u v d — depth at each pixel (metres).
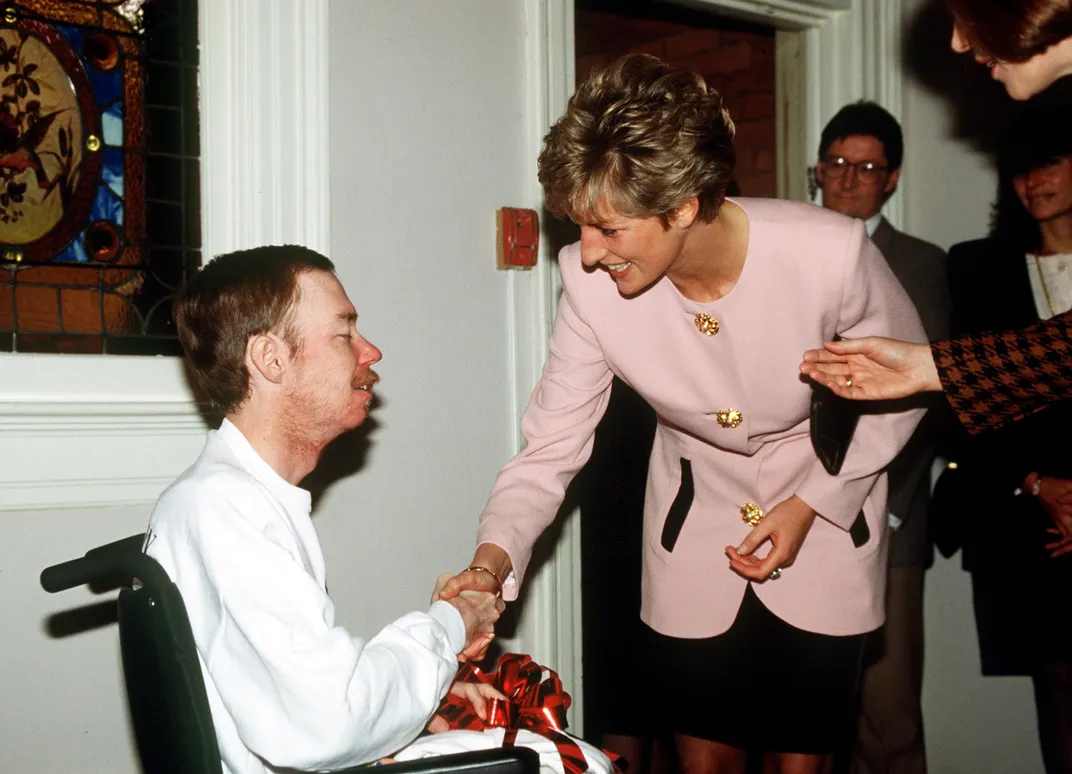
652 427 3.42
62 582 1.29
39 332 2.10
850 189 2.96
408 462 2.44
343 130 2.33
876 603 1.92
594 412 1.94
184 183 2.27
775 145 3.83
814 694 1.94
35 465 1.99
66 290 2.13
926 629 3.47
